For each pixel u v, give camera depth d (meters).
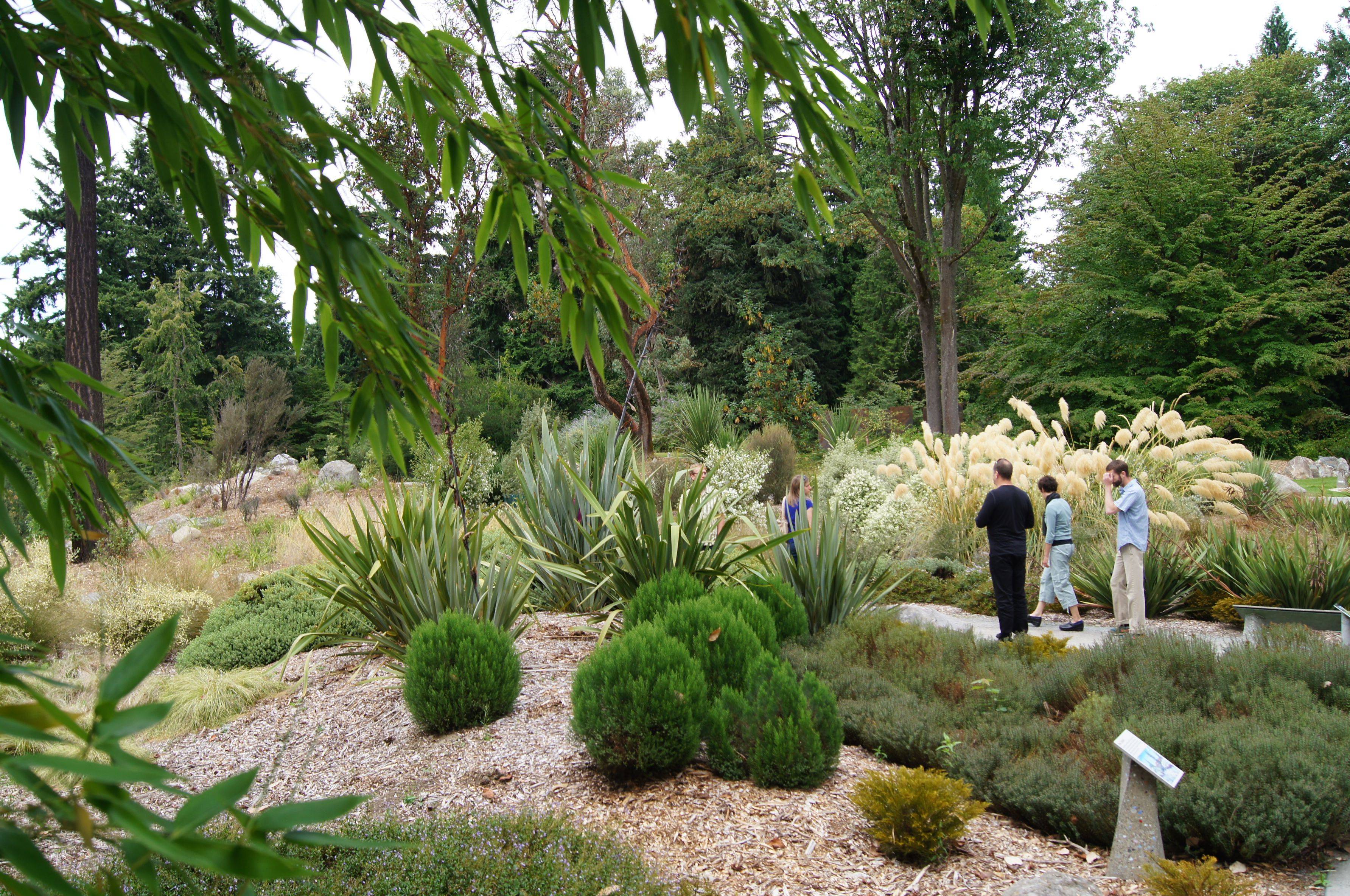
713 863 3.31
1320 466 18.25
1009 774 4.02
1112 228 21.52
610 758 4.01
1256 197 21.09
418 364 1.43
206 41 1.17
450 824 3.33
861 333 34.88
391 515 6.19
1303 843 3.40
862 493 12.20
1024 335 24.47
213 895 2.81
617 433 8.54
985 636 7.71
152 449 27.39
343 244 1.23
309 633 6.37
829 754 4.17
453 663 4.96
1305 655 5.07
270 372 24.00
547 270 1.56
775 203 21.62
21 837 0.62
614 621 6.61
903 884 3.21
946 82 19.00
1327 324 20.73
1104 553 9.36
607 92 13.80
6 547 9.39
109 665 7.13
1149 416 10.70
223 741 5.66
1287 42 39.16
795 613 6.23
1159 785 3.73
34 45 1.14
